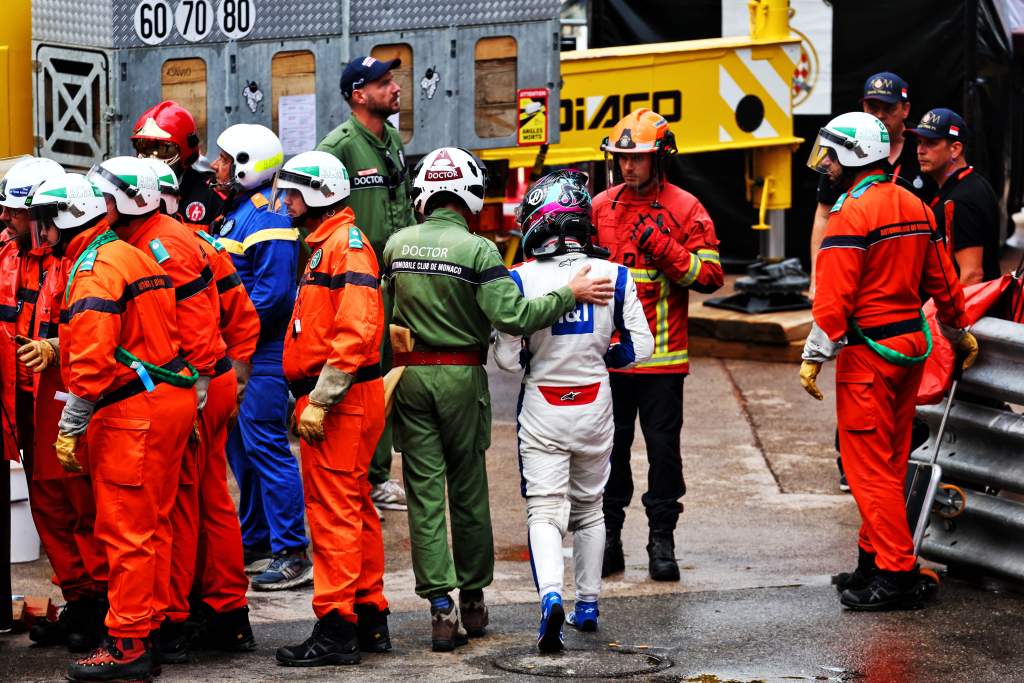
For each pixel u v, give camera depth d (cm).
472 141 1952
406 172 1716
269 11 1977
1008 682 1094
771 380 2358
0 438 1244
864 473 1311
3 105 1827
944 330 1369
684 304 1486
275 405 1469
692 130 2505
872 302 1293
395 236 1244
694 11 2919
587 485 1263
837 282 1269
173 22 1977
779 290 2544
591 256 1266
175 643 1178
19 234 1202
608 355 1269
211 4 1983
